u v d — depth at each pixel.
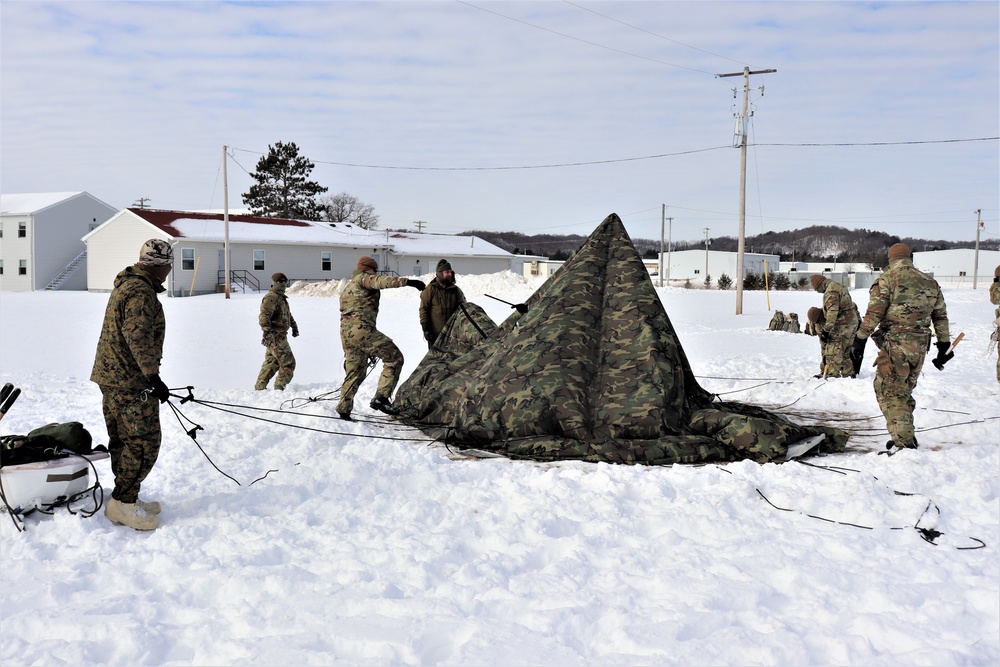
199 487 5.45
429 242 60.62
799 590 3.74
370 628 3.34
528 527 4.54
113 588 3.86
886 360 6.68
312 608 3.57
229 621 3.47
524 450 6.71
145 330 4.53
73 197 54.47
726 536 4.44
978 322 22.88
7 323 22.30
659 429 6.77
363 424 7.57
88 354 15.18
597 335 7.67
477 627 3.35
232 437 6.73
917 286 6.65
